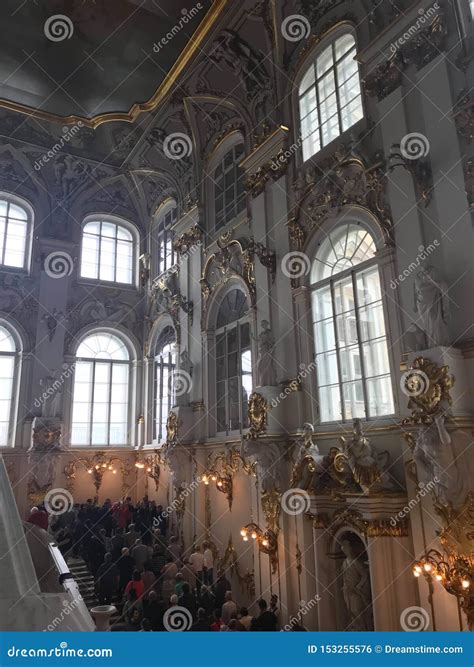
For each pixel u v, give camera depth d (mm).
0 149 19719
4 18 14875
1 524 2857
